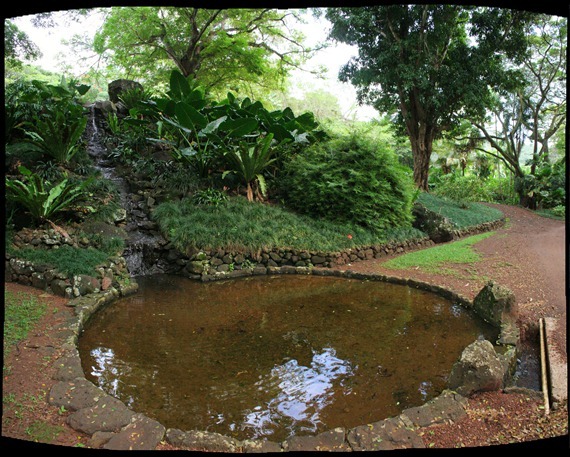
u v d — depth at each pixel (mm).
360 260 7070
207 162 7602
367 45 12367
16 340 3250
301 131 8711
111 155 8117
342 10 11867
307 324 4203
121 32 13430
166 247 6238
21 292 4422
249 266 6309
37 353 3084
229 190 7809
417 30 11844
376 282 5883
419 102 12758
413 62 11875
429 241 8633
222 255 6168
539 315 4152
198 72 14883
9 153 6664
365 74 12172
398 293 5348
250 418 2543
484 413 2402
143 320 4258
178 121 7520
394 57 11750
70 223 5801
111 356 3398
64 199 5789
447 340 3793
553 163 17203
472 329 4062
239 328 4078
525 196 15852
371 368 3229
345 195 7492
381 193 7719
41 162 6730
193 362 3312
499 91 12938
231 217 6676
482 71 11992
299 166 7867
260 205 7363
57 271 4703
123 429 2230
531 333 3918
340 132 9539
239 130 7254
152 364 3264
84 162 7258
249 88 17500
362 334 3941
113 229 6090
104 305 4656
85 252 5246
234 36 14188
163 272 6203
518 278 5574
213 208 6902
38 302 4223
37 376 2750
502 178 18922
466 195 14148
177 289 5430
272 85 16438
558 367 2877
